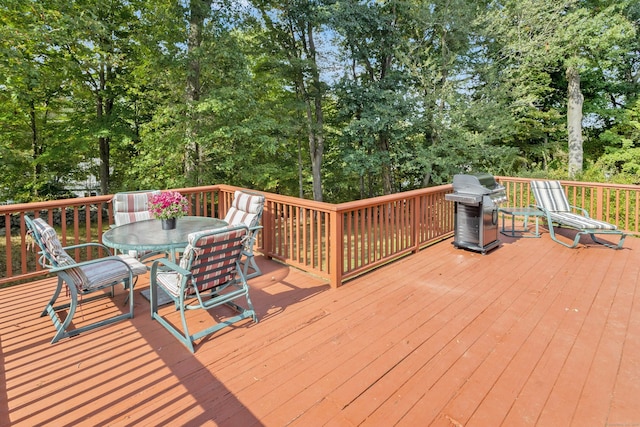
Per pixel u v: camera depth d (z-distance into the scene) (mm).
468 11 9633
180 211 3547
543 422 1854
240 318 2949
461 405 1989
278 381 2219
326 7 9586
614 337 2695
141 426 1858
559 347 2566
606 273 4094
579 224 5035
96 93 8945
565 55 11141
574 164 11758
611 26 9867
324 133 11961
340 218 3723
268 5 10195
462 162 10609
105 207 11398
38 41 6418
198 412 1960
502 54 10469
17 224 9461
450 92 9867
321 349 2574
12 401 2047
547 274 4082
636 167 11242
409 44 10117
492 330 2824
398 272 4207
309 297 3514
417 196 4969
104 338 2750
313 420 1895
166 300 3441
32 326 2934
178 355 2512
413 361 2414
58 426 1858
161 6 7957
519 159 12312
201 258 2623
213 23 8070
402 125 10383
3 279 3680
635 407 1955
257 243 5031
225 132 7770
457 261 4602
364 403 2018
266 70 10820
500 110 10125
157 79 7926
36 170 9523
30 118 9070
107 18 8164
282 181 13055
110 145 10133
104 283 2922
